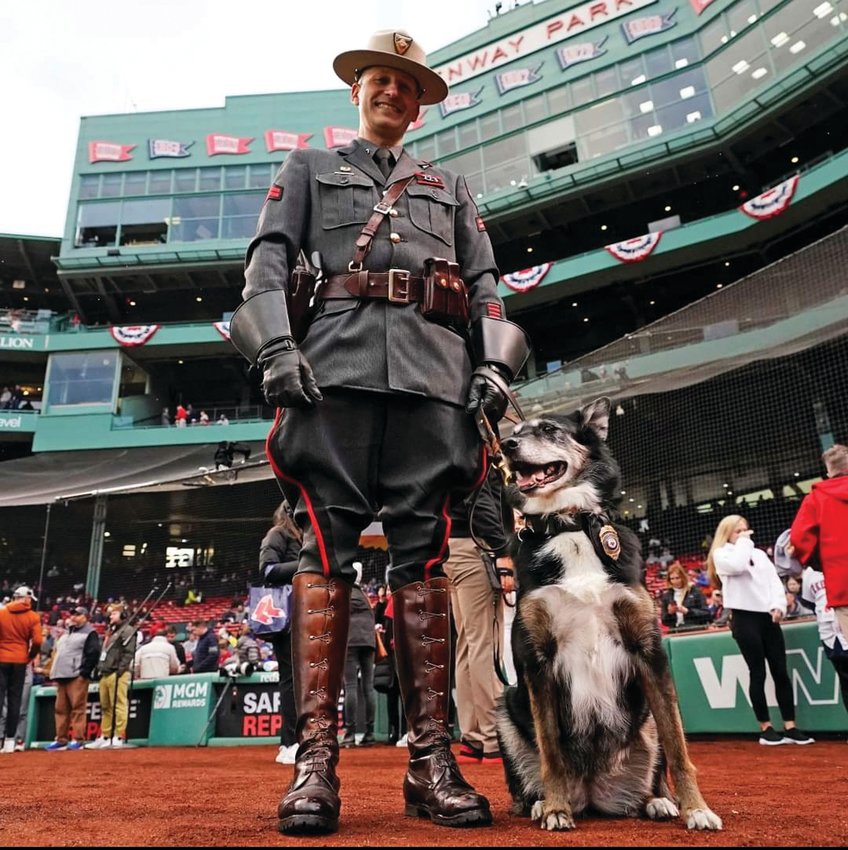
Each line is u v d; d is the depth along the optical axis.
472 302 2.47
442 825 1.88
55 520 22.83
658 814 2.09
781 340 13.30
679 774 1.97
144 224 34.06
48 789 3.06
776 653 5.73
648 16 29.86
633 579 2.20
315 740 1.91
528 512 2.39
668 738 2.02
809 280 12.98
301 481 2.16
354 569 2.13
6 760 5.93
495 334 2.36
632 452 17.80
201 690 8.61
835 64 23.48
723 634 6.60
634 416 17.89
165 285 33.94
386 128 2.52
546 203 29.28
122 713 8.50
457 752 5.34
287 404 1.99
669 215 30.94
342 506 2.10
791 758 4.43
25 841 1.63
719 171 28.05
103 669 8.47
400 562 2.17
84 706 8.90
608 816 2.20
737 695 6.45
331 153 2.46
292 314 2.23
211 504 23.03
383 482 2.19
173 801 2.54
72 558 22.52
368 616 7.17
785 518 17.95
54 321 32.47
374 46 2.52
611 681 2.17
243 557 22.44
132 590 22.11
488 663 4.45
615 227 31.80
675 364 14.16
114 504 22.88
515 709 2.34
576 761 2.19
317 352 2.18
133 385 32.84
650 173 27.98
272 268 2.20
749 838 1.66
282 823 1.74
